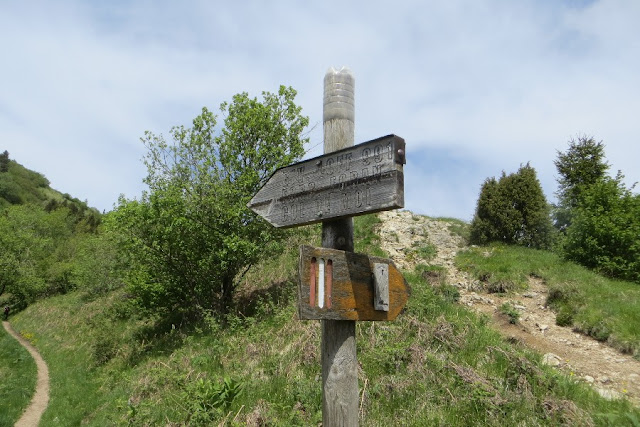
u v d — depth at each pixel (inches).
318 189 123.6
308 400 258.8
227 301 551.8
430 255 577.9
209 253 534.3
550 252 600.1
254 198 146.3
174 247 553.0
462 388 253.9
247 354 359.9
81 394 511.8
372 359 294.2
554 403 238.1
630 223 514.3
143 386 386.9
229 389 280.2
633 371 308.2
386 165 106.3
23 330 1089.4
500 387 253.8
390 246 610.5
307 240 609.0
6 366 680.4
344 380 118.9
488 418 224.2
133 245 564.7
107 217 586.6
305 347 327.6
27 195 3991.1
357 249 586.2
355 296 118.6
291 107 575.5
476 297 460.1
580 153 879.1
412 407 239.1
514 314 404.8
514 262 528.7
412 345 297.1
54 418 462.3
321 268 112.7
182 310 623.2
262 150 543.2
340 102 132.5
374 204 107.3
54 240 2103.8
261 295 544.1
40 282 1566.2
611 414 233.5
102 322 758.5
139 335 644.7
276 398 271.3
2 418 480.7
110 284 1045.2
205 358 376.2
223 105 562.6
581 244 534.0
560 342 364.8
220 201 508.4
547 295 452.1
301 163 130.3
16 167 4554.6
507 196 649.0
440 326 330.3
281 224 134.3
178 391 331.6
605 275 500.4
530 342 362.3
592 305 402.6
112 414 377.7
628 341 342.0
